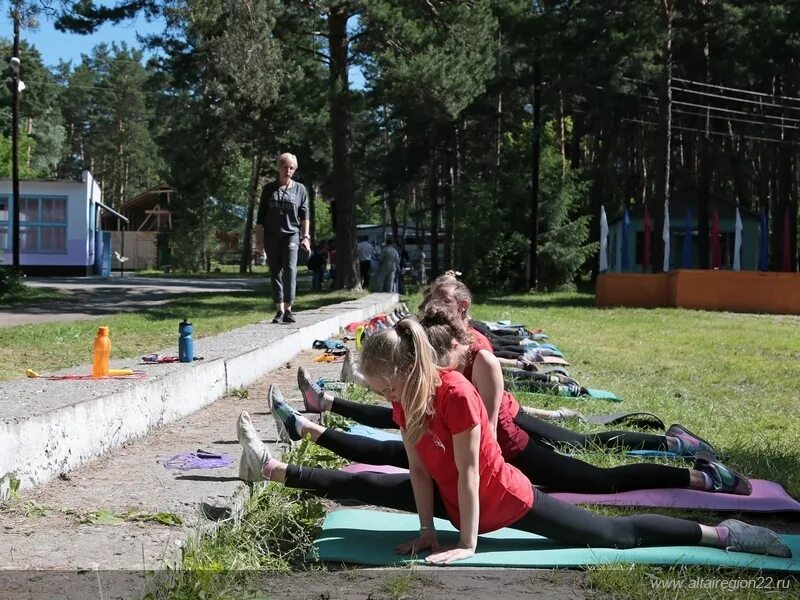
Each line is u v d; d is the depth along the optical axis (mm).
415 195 69500
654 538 3996
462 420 3707
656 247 31016
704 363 12281
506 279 35375
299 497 4434
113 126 97438
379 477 4238
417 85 23797
